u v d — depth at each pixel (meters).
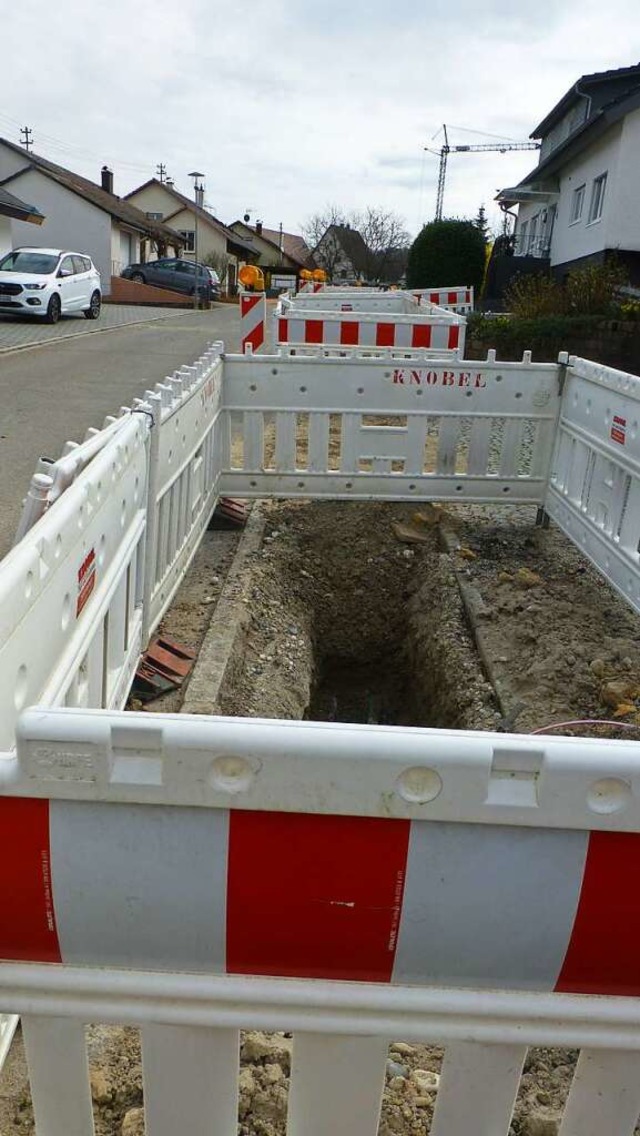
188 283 37.69
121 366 13.69
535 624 4.85
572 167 23.72
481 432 6.06
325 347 7.54
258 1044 2.14
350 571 6.27
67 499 2.23
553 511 6.02
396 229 78.75
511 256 27.52
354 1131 1.51
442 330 8.28
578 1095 1.52
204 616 4.75
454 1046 1.42
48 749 1.22
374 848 1.28
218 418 5.88
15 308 19.69
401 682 5.88
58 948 1.35
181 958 1.36
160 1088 1.46
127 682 3.43
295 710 4.56
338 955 1.35
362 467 6.82
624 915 1.31
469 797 1.24
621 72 23.36
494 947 1.34
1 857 1.29
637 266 19.84
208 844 1.28
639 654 4.44
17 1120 1.94
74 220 36.59
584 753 1.24
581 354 15.59
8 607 1.66
